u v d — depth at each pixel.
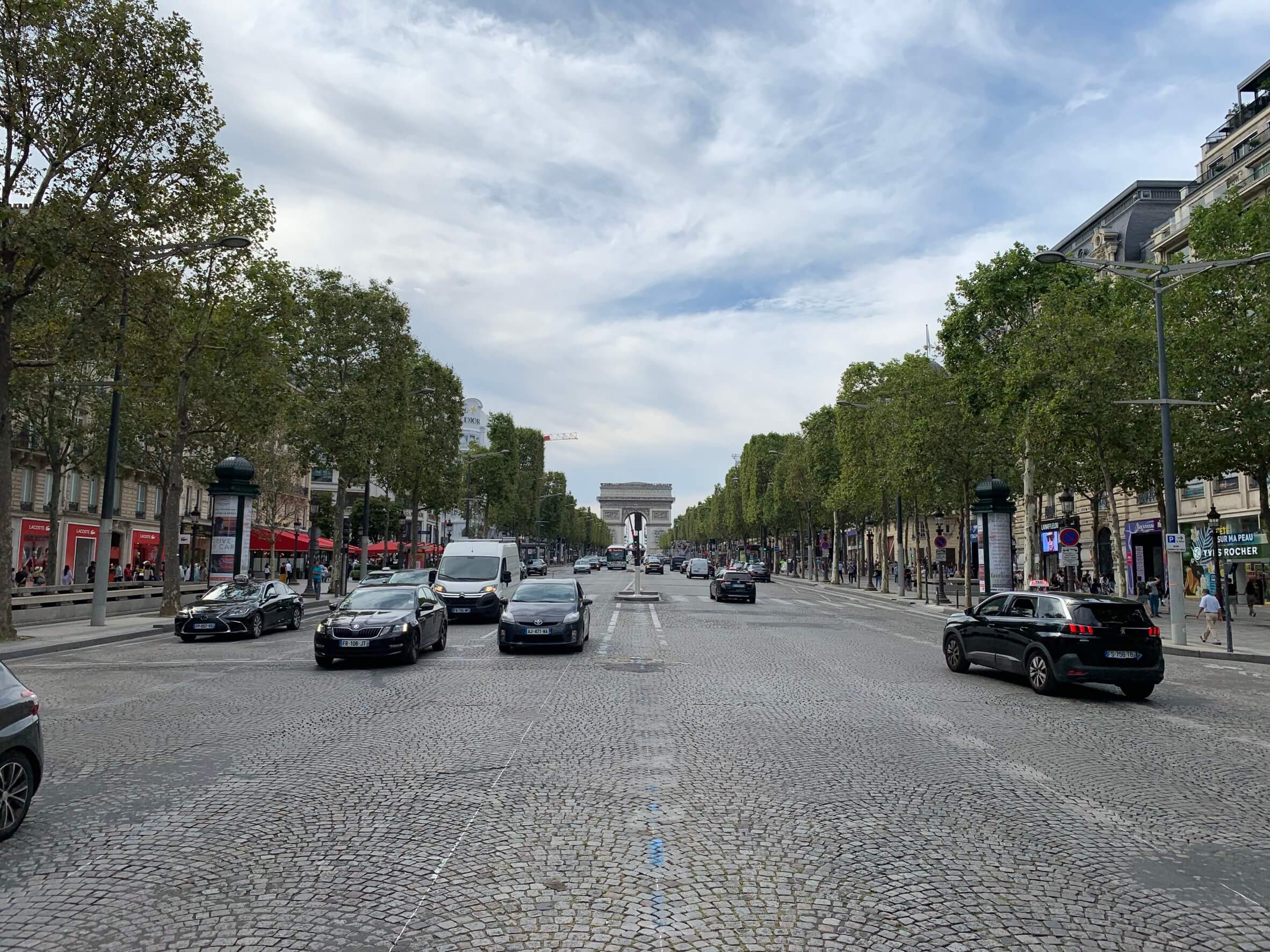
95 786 7.88
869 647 21.12
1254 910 5.24
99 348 22.39
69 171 22.06
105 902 5.22
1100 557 50.91
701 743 9.82
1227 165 46.34
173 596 30.05
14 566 43.53
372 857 6.02
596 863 5.91
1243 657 21.08
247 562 33.94
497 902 5.23
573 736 10.17
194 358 30.02
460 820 6.85
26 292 21.61
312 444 42.16
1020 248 36.16
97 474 44.78
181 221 23.53
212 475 44.97
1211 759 9.43
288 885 5.49
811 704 12.64
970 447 37.00
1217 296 28.22
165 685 14.58
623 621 28.30
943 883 5.59
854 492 49.06
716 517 124.12
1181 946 4.71
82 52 21.14
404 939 4.73
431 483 56.81
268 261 30.55
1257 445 27.75
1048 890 5.51
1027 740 10.27
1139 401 24.27
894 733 10.55
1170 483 23.97
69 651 20.84
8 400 22.16
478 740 9.91
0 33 21.05
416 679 15.11
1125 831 6.76
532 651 19.75
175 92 22.42
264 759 8.96
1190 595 43.41
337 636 16.55
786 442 85.50
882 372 48.28
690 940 4.72
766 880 5.61
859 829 6.71
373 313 42.59
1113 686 15.74
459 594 27.56
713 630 25.34
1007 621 15.17
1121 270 27.89
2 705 6.49
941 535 41.97
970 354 36.56
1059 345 26.19
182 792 7.67
